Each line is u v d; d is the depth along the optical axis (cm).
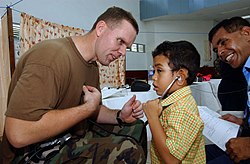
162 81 108
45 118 87
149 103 109
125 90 236
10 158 101
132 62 657
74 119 93
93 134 122
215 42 128
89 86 111
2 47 176
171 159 99
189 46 110
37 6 393
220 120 133
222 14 684
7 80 172
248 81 124
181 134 96
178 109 100
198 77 341
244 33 120
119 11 111
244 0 537
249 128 124
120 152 99
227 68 192
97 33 110
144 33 716
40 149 96
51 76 90
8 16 163
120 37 108
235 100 192
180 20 743
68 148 99
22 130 85
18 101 85
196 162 111
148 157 150
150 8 677
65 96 102
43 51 94
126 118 129
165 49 108
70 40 108
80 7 501
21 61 98
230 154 113
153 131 103
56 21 439
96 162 97
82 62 108
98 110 129
